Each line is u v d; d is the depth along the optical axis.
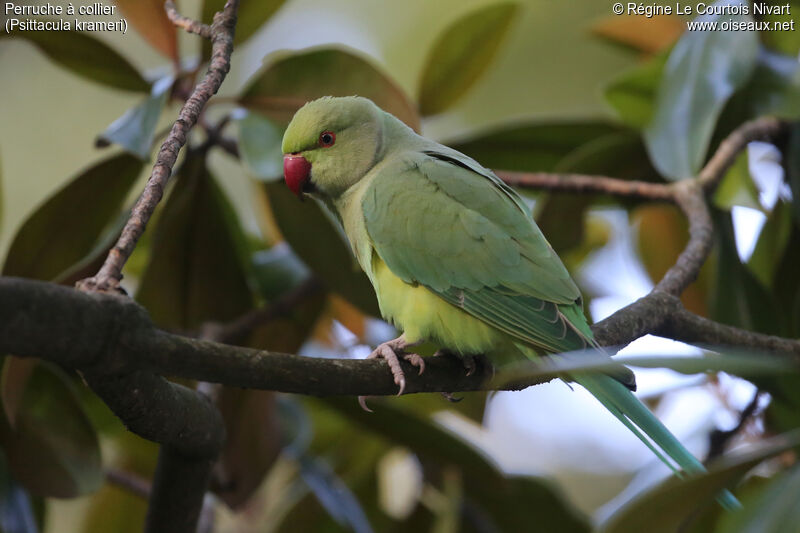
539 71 11.48
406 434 6.73
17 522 5.93
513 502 7.25
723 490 4.29
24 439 5.87
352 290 7.13
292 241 7.12
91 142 10.97
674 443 4.96
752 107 7.10
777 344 5.58
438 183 6.10
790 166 6.95
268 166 6.55
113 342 3.30
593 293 8.63
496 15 7.47
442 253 5.83
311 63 6.81
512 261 5.73
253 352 3.72
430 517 7.46
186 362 3.49
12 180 10.66
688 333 5.53
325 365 4.00
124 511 7.77
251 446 7.03
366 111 6.69
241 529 8.20
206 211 7.12
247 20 6.75
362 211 6.27
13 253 6.30
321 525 7.29
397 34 11.70
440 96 7.84
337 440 8.16
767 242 7.42
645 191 6.76
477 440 11.70
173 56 6.70
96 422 7.52
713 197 6.91
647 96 7.56
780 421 6.04
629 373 5.02
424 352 7.66
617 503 6.72
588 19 11.45
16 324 3.01
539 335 5.41
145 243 8.24
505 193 6.12
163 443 4.35
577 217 7.49
